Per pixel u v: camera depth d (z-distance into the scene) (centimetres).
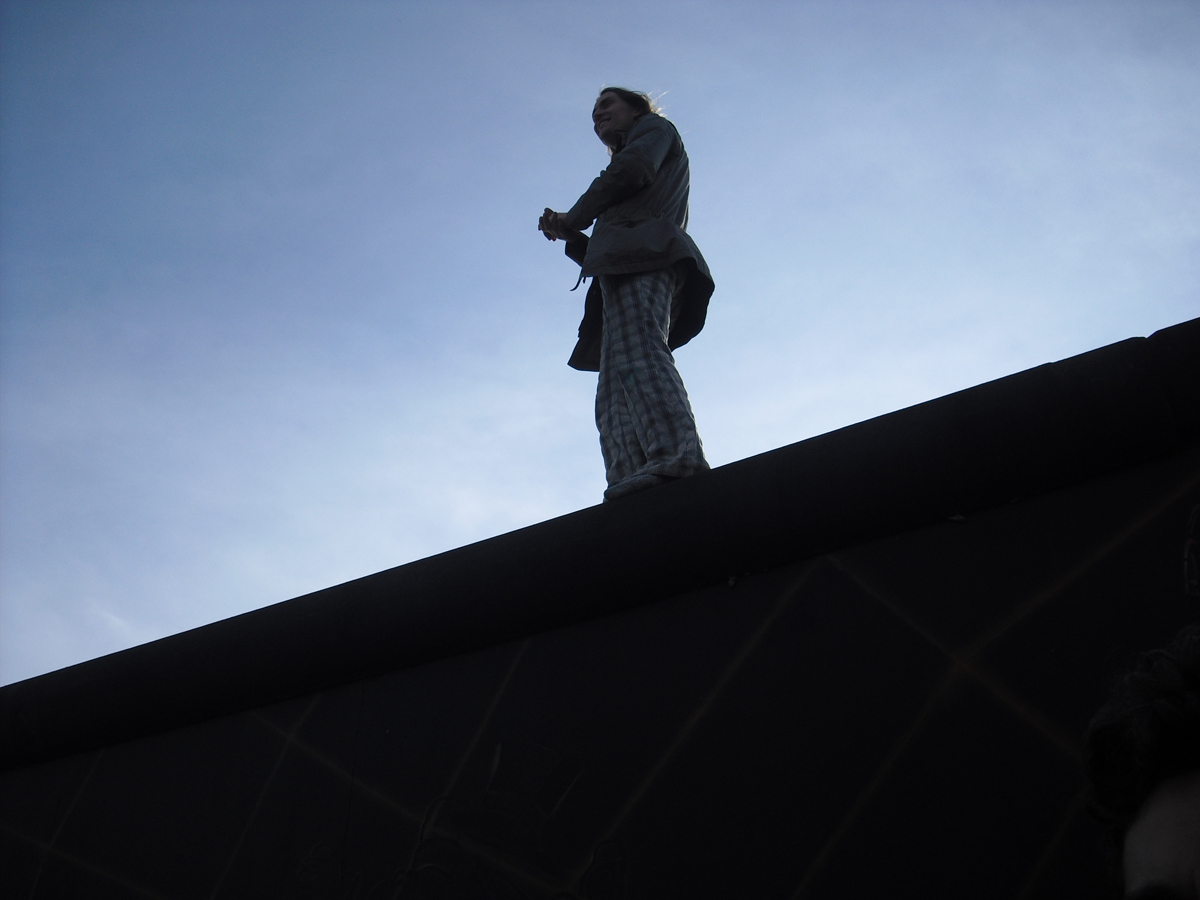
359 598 234
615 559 203
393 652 230
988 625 167
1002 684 161
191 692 255
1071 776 149
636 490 239
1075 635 158
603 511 209
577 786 193
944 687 166
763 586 192
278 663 243
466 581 219
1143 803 77
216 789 245
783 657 183
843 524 184
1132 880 73
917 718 166
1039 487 172
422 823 207
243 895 224
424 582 225
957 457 174
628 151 275
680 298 291
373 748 224
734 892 167
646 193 289
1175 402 160
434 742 216
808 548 189
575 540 208
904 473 178
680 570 198
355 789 221
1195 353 160
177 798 251
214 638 254
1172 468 162
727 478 196
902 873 156
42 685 283
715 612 195
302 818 226
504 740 207
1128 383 162
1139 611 155
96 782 270
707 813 176
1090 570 162
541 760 200
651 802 183
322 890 213
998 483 173
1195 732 76
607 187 272
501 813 198
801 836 166
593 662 205
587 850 185
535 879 187
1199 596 151
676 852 176
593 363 303
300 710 243
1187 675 79
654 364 260
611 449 269
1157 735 77
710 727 184
